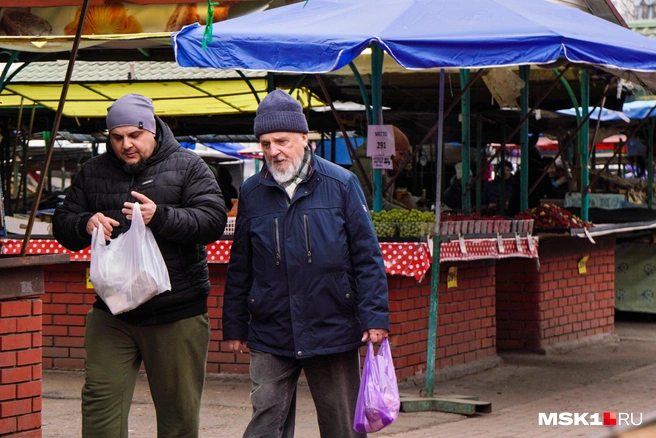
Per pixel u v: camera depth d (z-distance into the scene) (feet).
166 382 21.83
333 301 21.63
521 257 43.60
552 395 37.93
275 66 31.37
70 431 30.22
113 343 21.52
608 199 59.11
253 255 22.24
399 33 31.22
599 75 45.83
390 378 21.56
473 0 33.65
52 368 40.19
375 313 21.44
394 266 34.30
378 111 36.78
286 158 21.66
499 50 30.55
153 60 42.78
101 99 52.03
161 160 21.91
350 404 22.25
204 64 31.83
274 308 21.76
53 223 22.20
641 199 69.67
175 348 21.58
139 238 20.62
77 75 48.83
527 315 48.26
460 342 41.78
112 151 21.95
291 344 21.67
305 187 21.86
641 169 79.30
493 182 60.54
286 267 21.63
